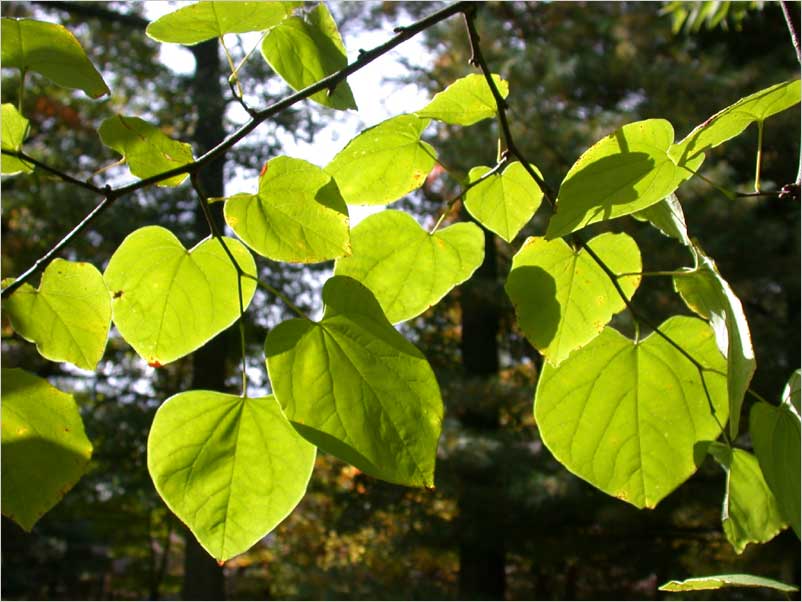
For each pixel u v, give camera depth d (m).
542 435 0.57
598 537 4.53
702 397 0.56
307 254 0.54
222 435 0.49
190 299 0.57
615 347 0.57
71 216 4.87
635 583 5.57
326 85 0.54
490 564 5.00
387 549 5.07
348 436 0.46
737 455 0.55
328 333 0.48
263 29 0.58
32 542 6.59
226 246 0.52
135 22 4.44
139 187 0.51
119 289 0.56
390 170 0.62
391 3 4.84
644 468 0.56
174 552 8.57
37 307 0.56
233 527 0.48
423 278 0.61
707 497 3.97
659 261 3.65
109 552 7.37
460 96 0.59
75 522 6.90
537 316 0.58
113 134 0.52
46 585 6.74
